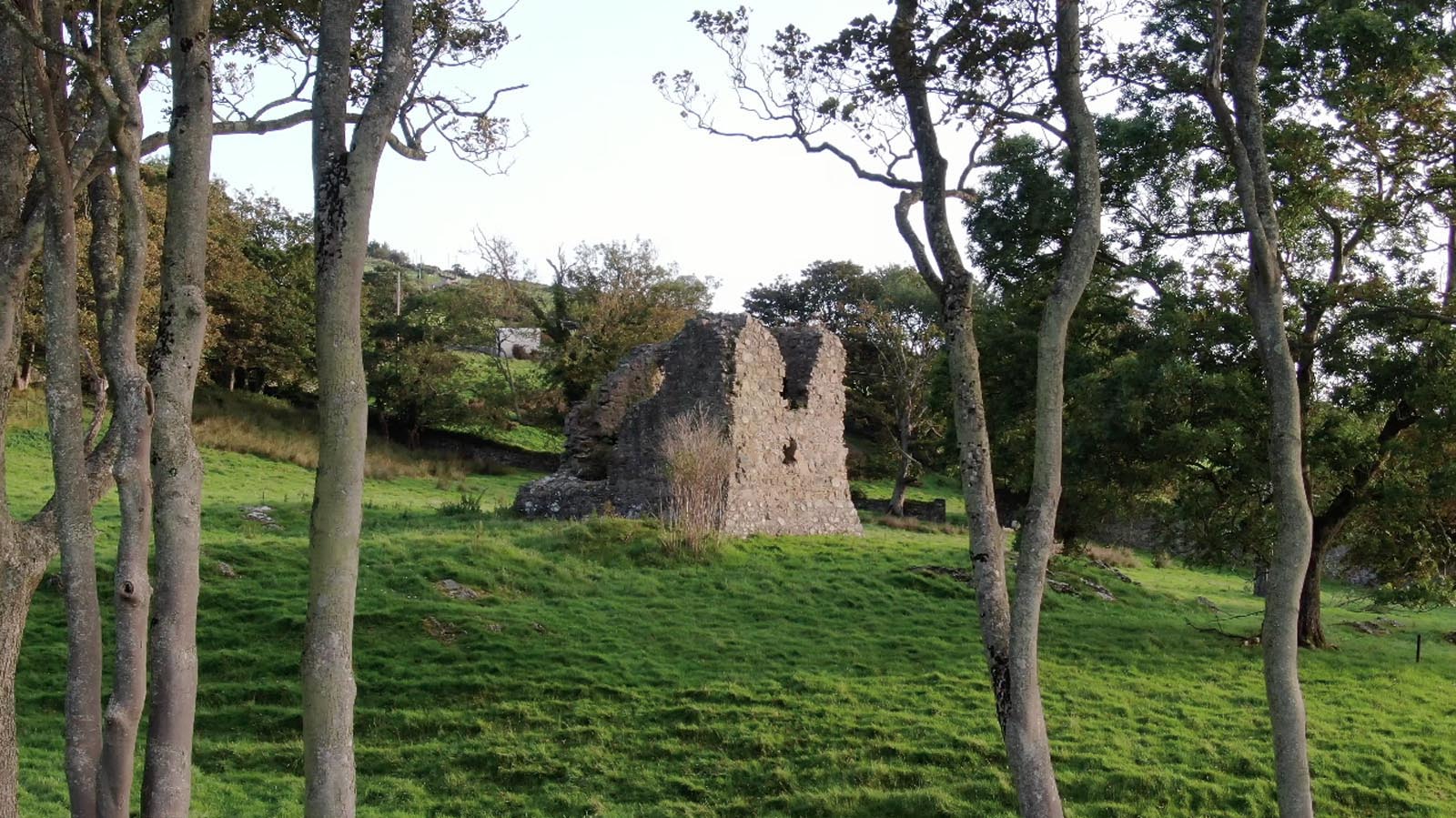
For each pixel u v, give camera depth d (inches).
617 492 1155.3
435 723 588.7
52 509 320.8
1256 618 1023.0
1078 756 575.5
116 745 279.6
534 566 852.6
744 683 661.9
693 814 513.7
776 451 1174.3
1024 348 862.5
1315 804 553.0
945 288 377.7
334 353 251.8
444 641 684.7
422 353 2074.3
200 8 280.4
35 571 311.3
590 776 546.0
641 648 711.1
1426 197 790.5
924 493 2228.1
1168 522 850.8
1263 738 620.7
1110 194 828.6
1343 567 1068.5
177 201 275.3
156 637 266.8
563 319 2332.7
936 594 914.7
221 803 485.4
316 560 248.8
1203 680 741.3
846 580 927.0
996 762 566.3
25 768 493.4
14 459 1253.1
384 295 2598.4
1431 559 839.7
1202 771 569.9
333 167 259.3
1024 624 344.2
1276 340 397.4
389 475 1663.4
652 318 2224.4
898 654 741.3
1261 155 411.5
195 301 275.6
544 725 593.9
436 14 450.6
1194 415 799.1
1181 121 776.3
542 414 2220.7
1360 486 834.2
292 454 1621.6
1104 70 435.2
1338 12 733.3
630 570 900.0
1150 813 528.4
